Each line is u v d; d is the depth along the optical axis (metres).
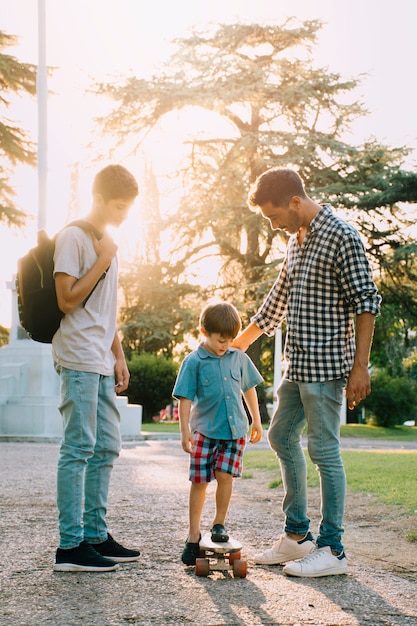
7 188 26.38
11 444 16.31
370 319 4.02
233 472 4.19
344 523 5.57
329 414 4.11
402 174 27.22
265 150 28.19
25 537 4.93
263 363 39.88
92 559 3.98
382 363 40.12
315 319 4.14
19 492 7.34
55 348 4.18
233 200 28.41
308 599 3.47
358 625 3.08
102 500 4.27
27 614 3.20
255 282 28.33
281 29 28.64
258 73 27.61
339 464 4.10
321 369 4.11
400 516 5.69
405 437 25.92
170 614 3.21
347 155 27.83
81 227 4.20
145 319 28.19
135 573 3.94
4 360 19.58
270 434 4.36
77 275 4.12
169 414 41.47
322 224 4.17
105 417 4.31
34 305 4.11
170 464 10.92
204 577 3.88
